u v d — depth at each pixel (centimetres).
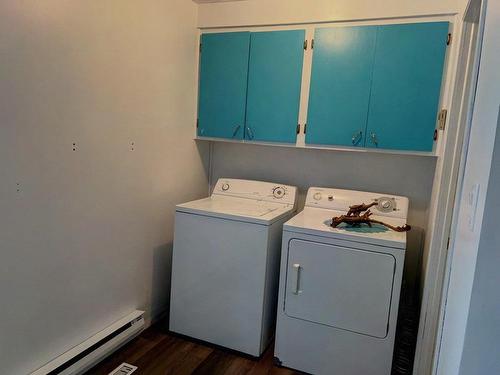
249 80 240
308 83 226
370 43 208
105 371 193
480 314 74
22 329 156
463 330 78
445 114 191
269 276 212
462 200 103
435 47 195
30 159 151
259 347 210
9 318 150
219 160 291
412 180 241
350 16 211
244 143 270
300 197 270
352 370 192
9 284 148
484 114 84
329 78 220
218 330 220
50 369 165
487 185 71
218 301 218
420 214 241
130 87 200
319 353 198
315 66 222
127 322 211
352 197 237
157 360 206
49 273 165
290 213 238
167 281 253
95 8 173
